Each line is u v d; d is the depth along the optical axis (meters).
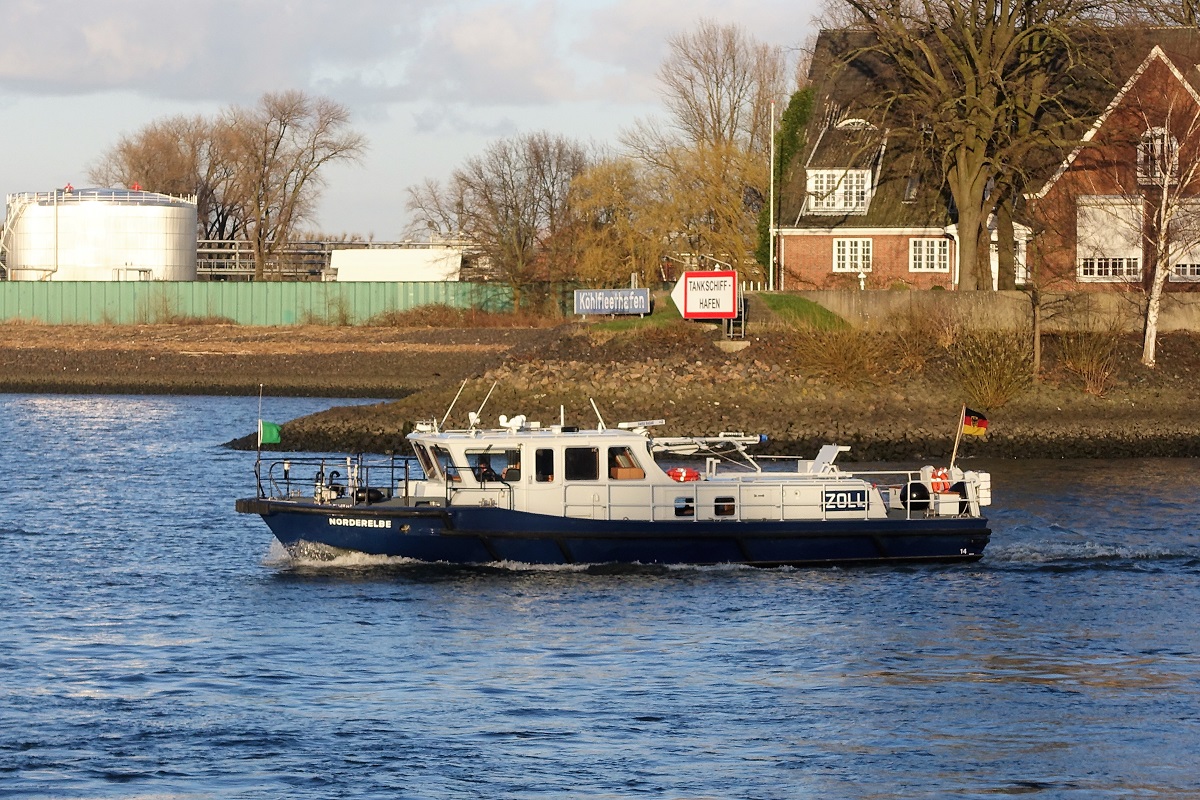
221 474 76.00
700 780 30.12
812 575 48.00
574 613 43.03
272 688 35.94
